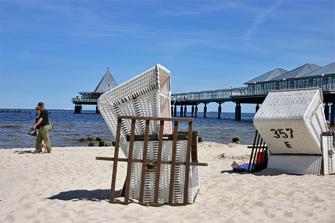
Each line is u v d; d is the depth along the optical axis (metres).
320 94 9.89
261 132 10.06
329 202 6.71
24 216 6.02
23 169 10.83
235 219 5.87
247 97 70.62
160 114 7.15
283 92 10.16
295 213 6.15
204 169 11.17
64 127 43.84
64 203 6.80
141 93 7.03
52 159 12.92
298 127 9.42
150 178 6.86
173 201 6.83
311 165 9.77
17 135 29.02
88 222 5.73
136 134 7.06
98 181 9.09
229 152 16.11
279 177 9.38
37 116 14.88
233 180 9.11
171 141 6.85
